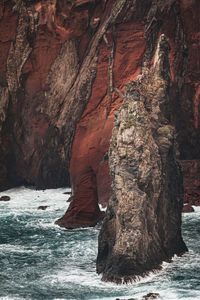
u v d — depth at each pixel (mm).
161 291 26422
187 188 54281
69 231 41469
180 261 31578
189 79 58031
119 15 57781
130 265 28234
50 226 43344
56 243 37562
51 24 61531
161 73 34781
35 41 63312
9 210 51031
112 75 59562
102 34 58969
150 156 30219
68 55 62844
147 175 29703
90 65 60250
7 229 42219
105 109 60188
